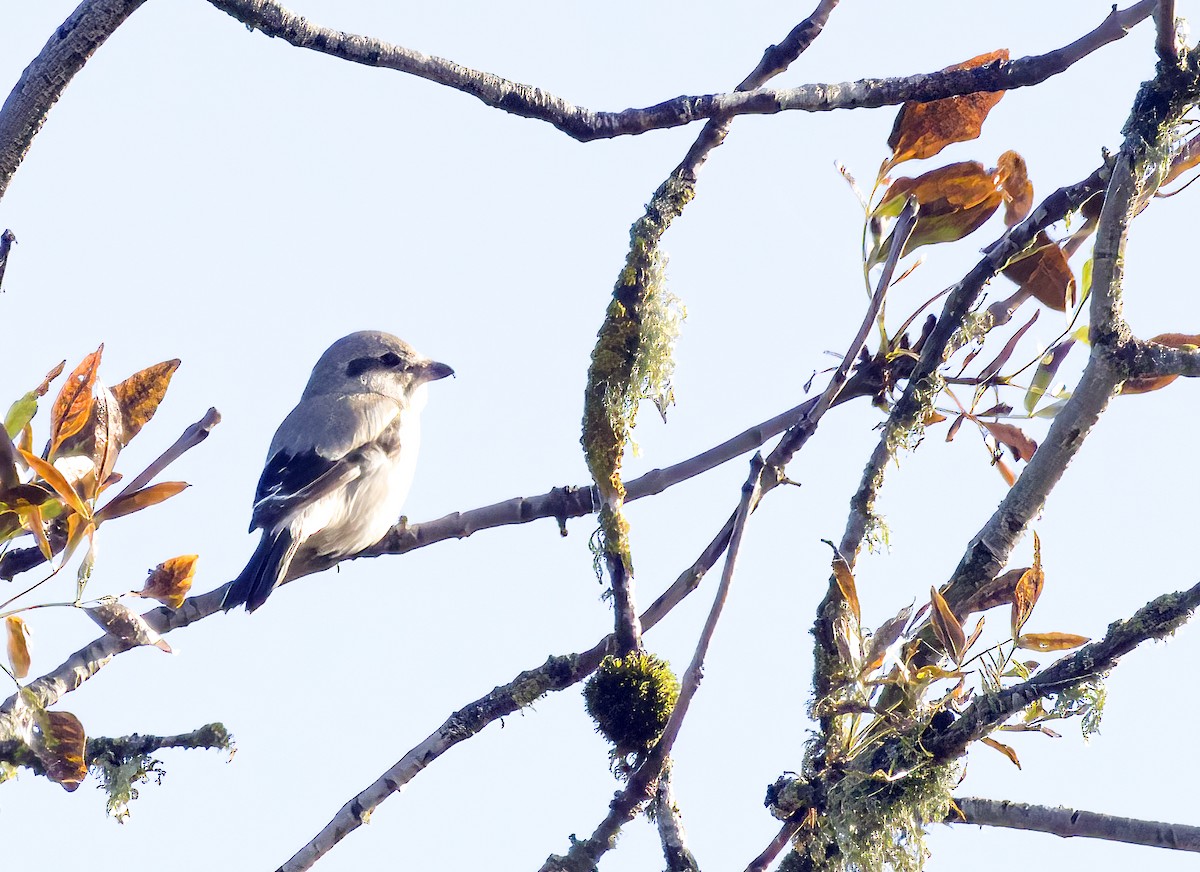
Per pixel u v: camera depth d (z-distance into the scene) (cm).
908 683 823
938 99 946
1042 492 873
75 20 774
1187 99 832
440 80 868
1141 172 838
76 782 835
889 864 813
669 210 995
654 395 981
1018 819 821
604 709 909
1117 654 758
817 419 887
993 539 880
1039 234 977
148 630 830
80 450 803
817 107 940
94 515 804
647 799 872
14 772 830
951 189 995
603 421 978
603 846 873
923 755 812
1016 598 794
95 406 805
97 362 801
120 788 909
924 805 812
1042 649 792
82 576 806
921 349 1020
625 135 916
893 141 1002
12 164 775
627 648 935
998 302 1009
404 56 861
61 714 831
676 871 860
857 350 909
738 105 922
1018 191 1015
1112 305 853
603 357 982
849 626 838
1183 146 908
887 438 943
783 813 857
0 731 831
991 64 939
